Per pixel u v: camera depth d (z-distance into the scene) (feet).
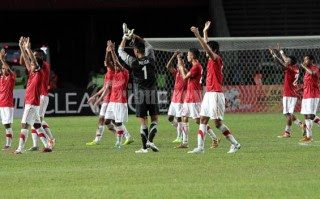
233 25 435.53
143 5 430.61
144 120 182.29
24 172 146.00
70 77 476.54
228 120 312.71
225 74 360.89
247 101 362.33
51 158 171.22
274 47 306.55
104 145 208.95
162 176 138.51
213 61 173.27
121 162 161.48
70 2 424.87
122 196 117.50
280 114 350.43
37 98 184.03
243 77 361.30
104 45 469.98
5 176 140.36
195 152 178.81
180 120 218.18
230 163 157.28
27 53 184.65
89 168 151.33
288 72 232.73
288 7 437.99
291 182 130.31
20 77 395.96
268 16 436.35
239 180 132.98
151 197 116.37
